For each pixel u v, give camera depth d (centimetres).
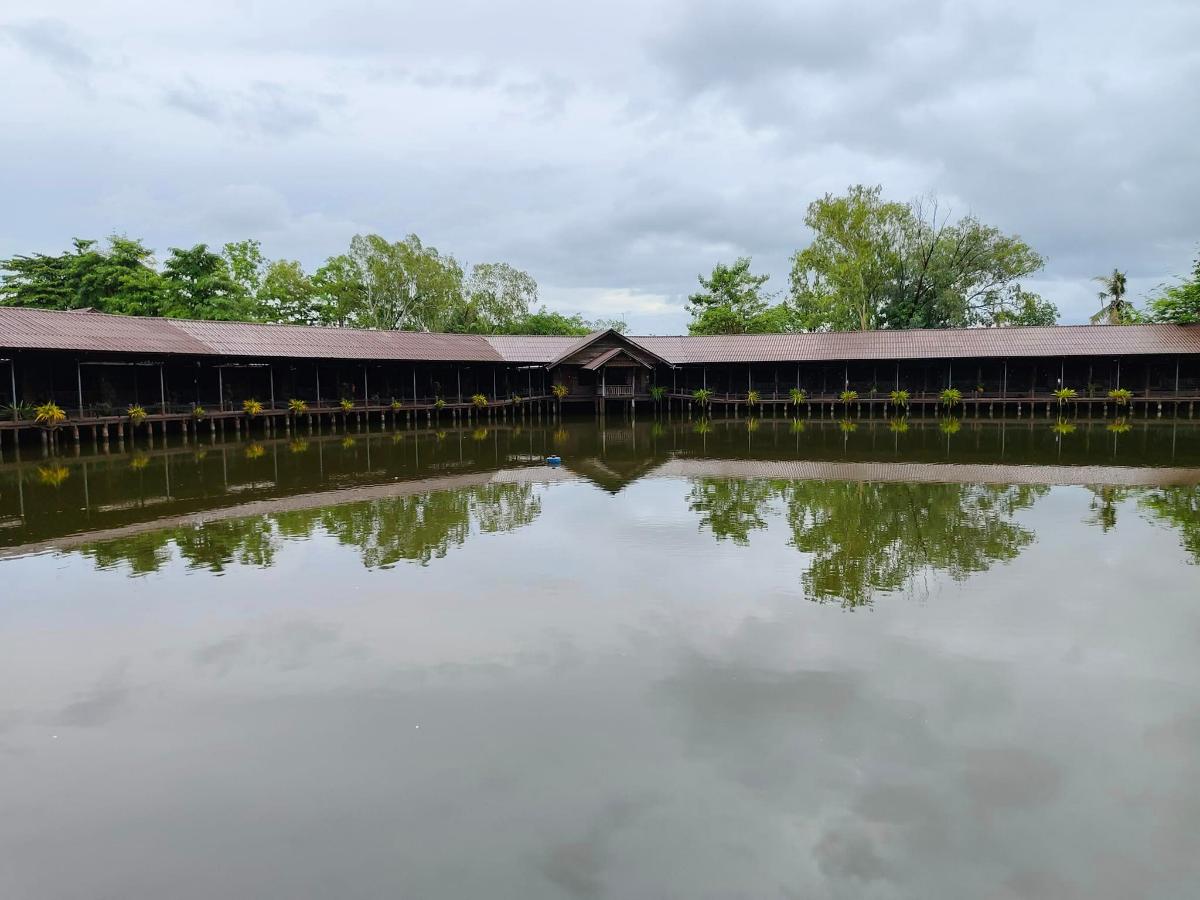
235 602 917
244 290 4894
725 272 5631
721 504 1500
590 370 3903
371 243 5209
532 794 525
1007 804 509
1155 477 1769
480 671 718
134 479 1844
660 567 1046
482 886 439
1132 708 638
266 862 464
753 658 740
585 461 2181
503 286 5806
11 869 462
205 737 609
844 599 907
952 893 429
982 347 3719
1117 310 5141
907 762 559
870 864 452
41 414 2366
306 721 631
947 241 4656
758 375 4156
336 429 3172
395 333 3675
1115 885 435
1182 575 991
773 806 509
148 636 816
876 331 3988
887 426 3272
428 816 504
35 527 1320
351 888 441
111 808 521
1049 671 709
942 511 1415
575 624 833
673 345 4234
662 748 580
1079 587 945
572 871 450
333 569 1049
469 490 1678
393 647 779
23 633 829
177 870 459
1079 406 3744
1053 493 1585
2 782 553
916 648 761
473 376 4062
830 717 625
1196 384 3600
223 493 1650
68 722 637
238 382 3188
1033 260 4566
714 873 447
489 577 1005
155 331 2786
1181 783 531
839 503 1502
